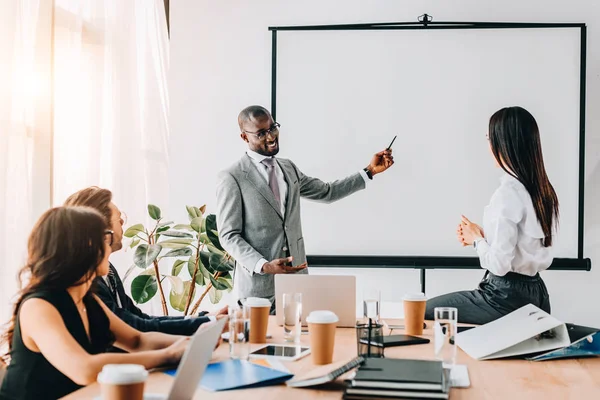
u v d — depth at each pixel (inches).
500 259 105.0
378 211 167.3
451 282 167.5
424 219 166.6
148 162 174.6
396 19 167.9
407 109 167.2
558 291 164.7
